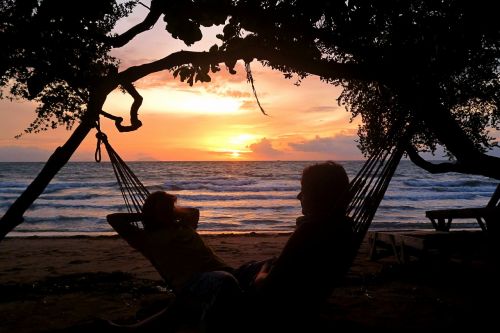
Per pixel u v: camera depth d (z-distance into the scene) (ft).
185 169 301.63
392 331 13.67
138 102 13.21
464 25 14.06
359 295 18.63
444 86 18.42
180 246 11.15
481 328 13.74
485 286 18.04
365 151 24.36
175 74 14.80
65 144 11.66
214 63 14.30
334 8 13.30
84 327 11.99
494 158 15.72
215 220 74.38
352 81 23.22
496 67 18.67
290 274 8.38
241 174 229.04
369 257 28.63
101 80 12.96
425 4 14.94
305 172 9.09
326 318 14.67
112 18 17.12
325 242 8.40
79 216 76.13
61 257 32.63
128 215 12.25
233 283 9.59
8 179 195.21
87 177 201.87
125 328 11.42
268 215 81.35
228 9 13.53
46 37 14.84
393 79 14.33
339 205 8.77
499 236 18.45
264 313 8.59
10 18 13.83
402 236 23.48
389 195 110.22
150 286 20.89
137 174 228.02
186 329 14.05
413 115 10.77
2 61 14.29
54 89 18.21
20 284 21.45
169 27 12.83
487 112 22.61
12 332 14.51
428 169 22.39
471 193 113.91
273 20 14.14
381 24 14.51
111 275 23.56
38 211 83.87
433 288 19.58
